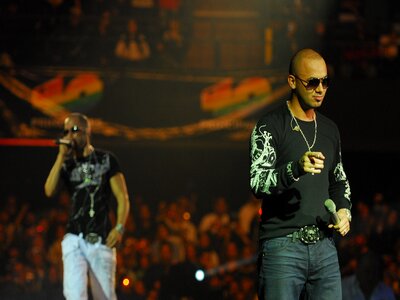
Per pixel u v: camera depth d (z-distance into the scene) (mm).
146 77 28141
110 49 28391
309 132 8273
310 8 30281
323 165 7980
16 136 27375
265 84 28453
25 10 29078
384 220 24625
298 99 8312
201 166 30250
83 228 11617
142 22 28922
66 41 28281
